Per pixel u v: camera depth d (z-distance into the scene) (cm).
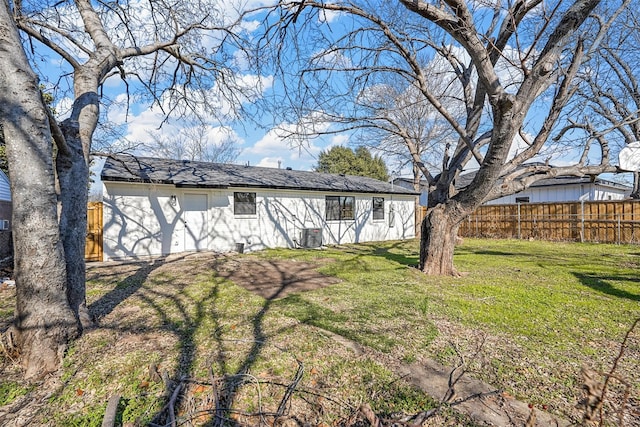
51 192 322
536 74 476
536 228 1500
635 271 745
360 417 225
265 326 411
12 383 278
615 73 1040
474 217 1728
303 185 1341
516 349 342
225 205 1166
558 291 577
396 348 346
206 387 266
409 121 1379
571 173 718
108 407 222
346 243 1493
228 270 807
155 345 353
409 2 426
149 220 1059
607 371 291
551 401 249
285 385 251
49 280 315
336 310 476
